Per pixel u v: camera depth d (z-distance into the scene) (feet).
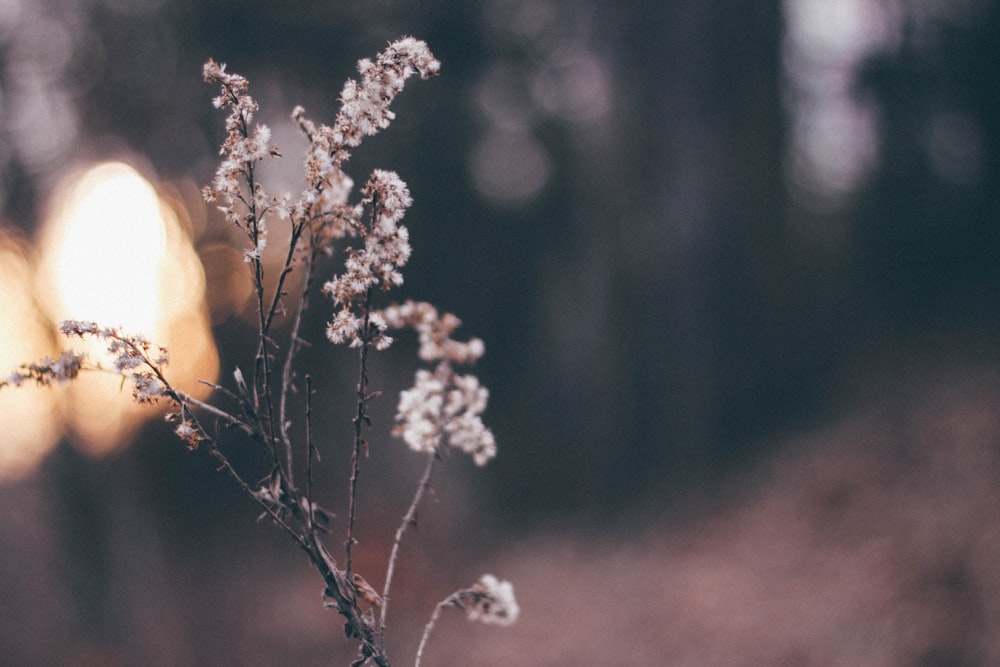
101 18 26.76
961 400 25.30
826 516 24.64
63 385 3.87
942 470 22.45
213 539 27.89
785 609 20.74
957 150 32.89
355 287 4.16
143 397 3.98
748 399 35.45
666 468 35.04
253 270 4.27
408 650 24.32
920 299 33.40
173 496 26.89
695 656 20.08
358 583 4.30
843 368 33.73
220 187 4.09
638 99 36.47
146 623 23.88
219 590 25.88
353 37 32.24
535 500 37.52
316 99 32.30
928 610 17.65
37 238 23.53
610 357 36.94
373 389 33.47
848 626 18.60
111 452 25.77
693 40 35.55
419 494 4.92
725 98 35.70
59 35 26.18
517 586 28.81
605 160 37.55
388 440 33.63
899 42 33.14
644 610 23.59
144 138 28.07
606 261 37.37
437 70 4.16
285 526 4.17
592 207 38.32
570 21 37.24
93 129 27.07
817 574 21.97
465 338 39.50
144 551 25.17
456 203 38.09
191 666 22.90
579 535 33.50
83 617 24.13
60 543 24.86
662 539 29.94
